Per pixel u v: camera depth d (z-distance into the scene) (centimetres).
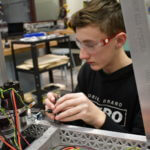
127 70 95
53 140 52
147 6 31
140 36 33
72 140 53
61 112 60
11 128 51
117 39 79
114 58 92
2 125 51
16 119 50
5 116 51
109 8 75
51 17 461
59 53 362
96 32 74
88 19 73
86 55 80
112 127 67
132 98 93
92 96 110
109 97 101
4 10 351
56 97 67
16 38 271
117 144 48
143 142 45
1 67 65
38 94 219
